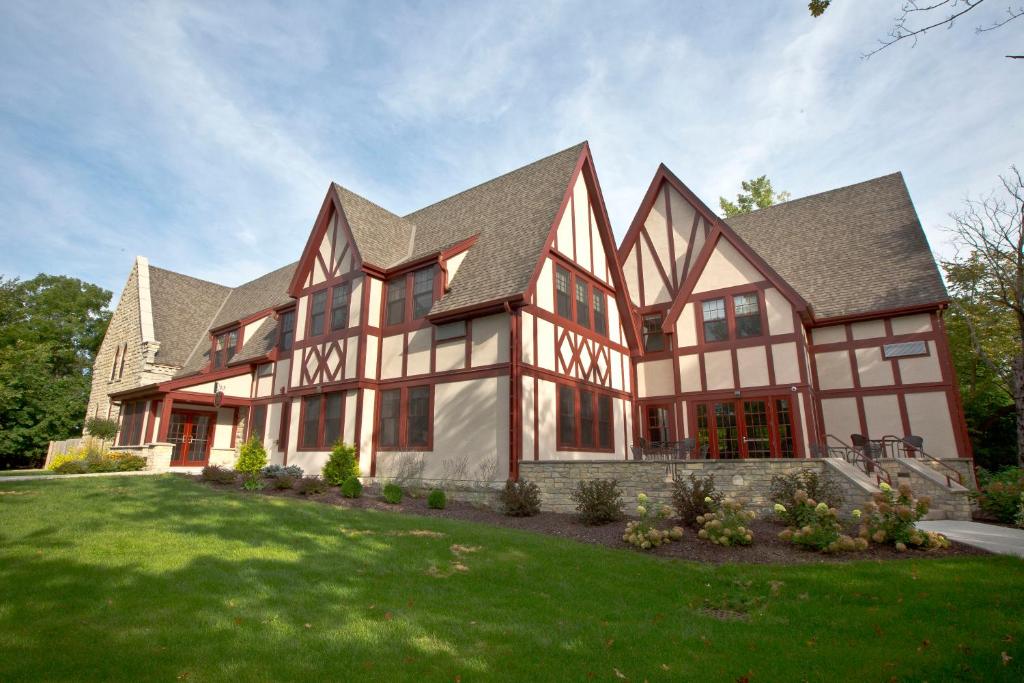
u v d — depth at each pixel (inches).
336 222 735.7
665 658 188.1
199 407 889.5
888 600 240.2
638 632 209.5
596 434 658.2
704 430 708.0
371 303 661.9
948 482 465.7
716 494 391.9
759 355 684.1
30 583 232.7
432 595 242.7
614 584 268.8
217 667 168.4
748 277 708.7
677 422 727.1
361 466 610.2
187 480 610.2
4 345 1310.3
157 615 205.2
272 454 795.4
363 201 763.4
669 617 227.8
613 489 438.3
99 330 1873.8
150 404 869.8
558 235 645.9
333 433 661.3
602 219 739.4
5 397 1167.0
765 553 326.3
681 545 346.6
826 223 833.5
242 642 186.7
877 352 690.8
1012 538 347.9
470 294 585.0
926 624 213.9
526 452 530.0
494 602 237.9
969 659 184.4
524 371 546.0
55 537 308.7
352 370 649.0
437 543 333.1
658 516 397.7
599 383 684.1
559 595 250.7
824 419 704.4
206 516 382.0
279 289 1061.1
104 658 170.9
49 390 1278.3
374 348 655.1
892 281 703.1
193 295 1205.7
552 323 610.2
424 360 612.7
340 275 708.0
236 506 426.9
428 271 634.2
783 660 187.5
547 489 492.7
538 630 207.9
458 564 291.9
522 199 687.1
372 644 189.5
